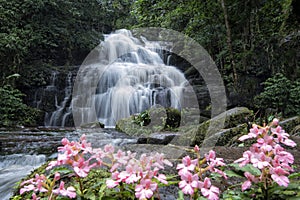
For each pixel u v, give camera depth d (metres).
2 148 4.27
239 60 7.88
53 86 9.39
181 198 0.94
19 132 5.62
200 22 7.93
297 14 6.48
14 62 8.63
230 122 3.79
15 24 9.38
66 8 11.02
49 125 8.72
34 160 3.80
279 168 0.80
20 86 8.91
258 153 0.86
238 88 6.89
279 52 7.03
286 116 5.57
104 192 0.92
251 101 6.15
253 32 7.78
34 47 9.96
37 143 4.59
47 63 10.39
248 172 0.93
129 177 0.76
